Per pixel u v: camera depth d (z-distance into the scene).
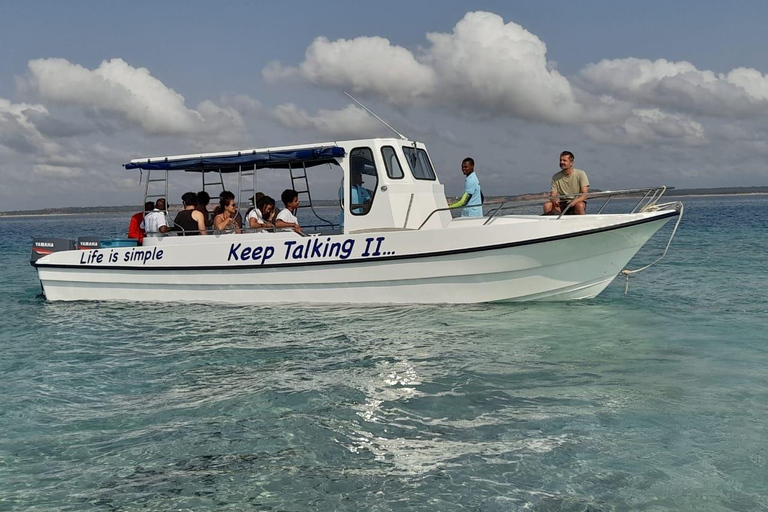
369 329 8.28
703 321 8.55
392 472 4.06
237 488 3.90
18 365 7.13
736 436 4.52
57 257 11.85
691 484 3.82
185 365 6.87
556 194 9.96
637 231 9.06
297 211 10.77
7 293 13.80
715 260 16.59
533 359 6.66
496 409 5.16
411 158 10.34
